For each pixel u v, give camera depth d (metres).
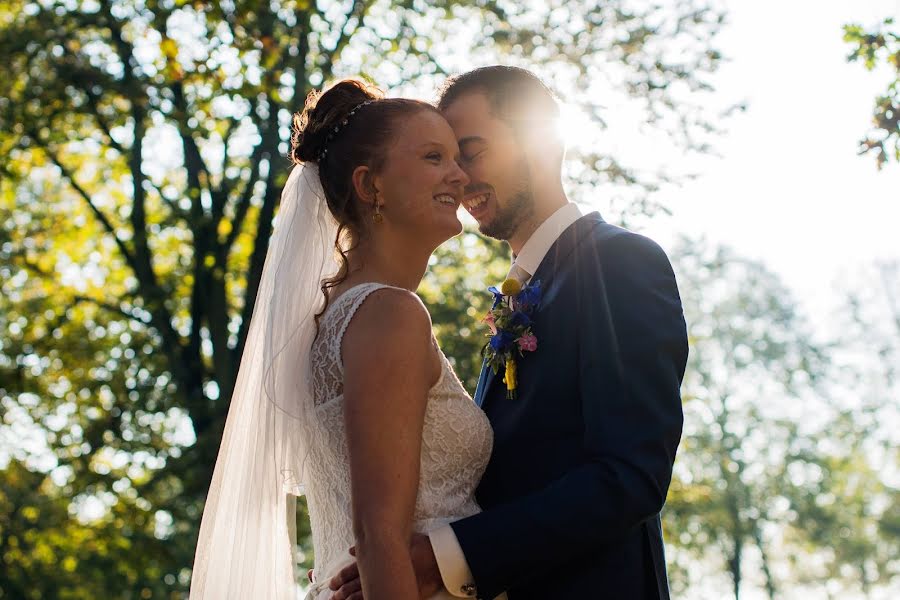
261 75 10.58
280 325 2.91
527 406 3.04
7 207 16.72
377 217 2.94
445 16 11.92
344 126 2.99
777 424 30.20
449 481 2.85
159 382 15.37
